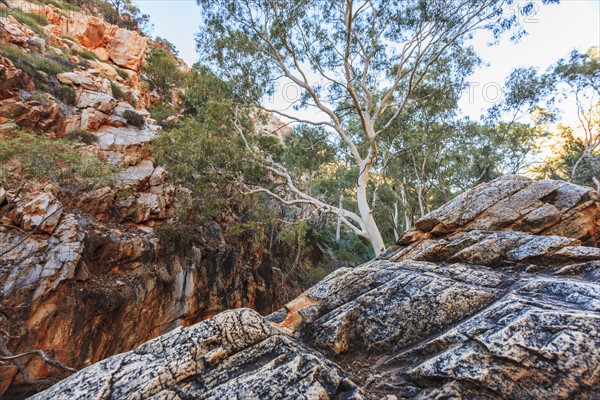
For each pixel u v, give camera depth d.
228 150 11.89
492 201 4.97
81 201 10.52
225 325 2.41
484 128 17.95
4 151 8.96
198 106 13.88
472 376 1.93
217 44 12.03
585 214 4.55
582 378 1.76
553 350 1.90
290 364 2.03
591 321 1.98
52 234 8.75
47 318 7.61
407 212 18.42
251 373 2.00
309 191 23.42
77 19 23.27
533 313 2.18
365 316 3.03
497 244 3.93
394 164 16.97
